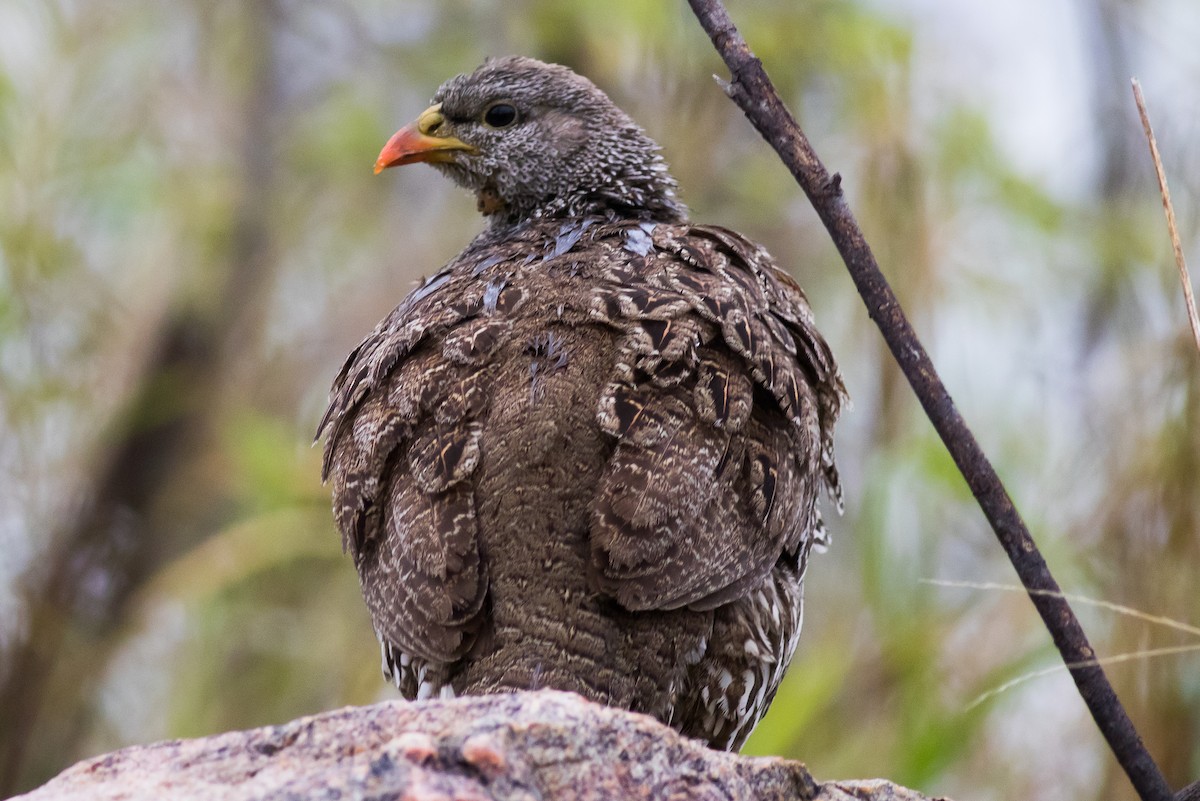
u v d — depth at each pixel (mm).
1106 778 11484
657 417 7773
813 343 8922
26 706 15711
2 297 15633
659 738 6352
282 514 14680
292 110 18062
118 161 16547
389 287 16859
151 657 16688
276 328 17375
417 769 5938
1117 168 15609
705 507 7746
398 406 8125
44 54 16281
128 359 16703
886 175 13055
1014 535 6910
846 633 12617
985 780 12195
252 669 15000
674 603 7605
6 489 15727
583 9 14906
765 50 14703
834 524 13797
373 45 18062
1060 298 14055
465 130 10594
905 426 12461
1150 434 11273
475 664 7594
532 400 7832
